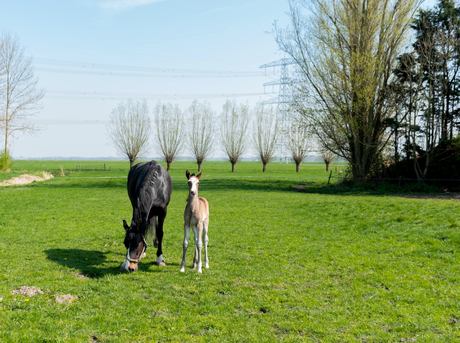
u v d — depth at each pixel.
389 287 6.48
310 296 6.00
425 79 26.53
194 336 4.48
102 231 11.85
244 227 12.80
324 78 26.91
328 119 28.30
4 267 7.29
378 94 26.69
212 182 38.25
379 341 4.45
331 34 26.34
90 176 48.34
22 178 35.34
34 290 5.84
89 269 7.37
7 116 42.19
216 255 8.92
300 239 10.80
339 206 17.11
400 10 25.30
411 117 26.67
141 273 7.18
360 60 24.92
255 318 5.07
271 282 6.73
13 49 42.16
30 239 10.40
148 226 7.61
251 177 47.53
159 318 4.96
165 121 65.00
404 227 11.77
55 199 21.59
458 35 26.22
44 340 4.25
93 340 4.36
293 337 4.48
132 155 64.19
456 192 23.53
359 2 25.92
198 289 6.21
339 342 4.39
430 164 26.56
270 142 65.81
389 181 27.50
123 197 23.36
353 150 29.11
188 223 7.29
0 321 4.68
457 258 8.17
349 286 6.55
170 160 66.88
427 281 6.76
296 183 36.06
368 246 9.73
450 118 26.81
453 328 4.81
